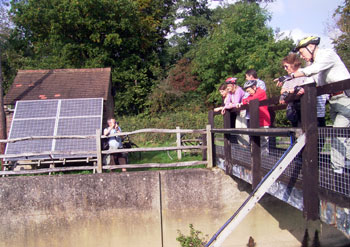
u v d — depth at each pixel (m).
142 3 25.53
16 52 24.81
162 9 28.12
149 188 6.47
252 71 5.18
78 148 7.61
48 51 24.28
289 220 6.64
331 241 6.60
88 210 6.41
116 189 6.43
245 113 5.39
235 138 5.68
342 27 16.25
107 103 11.00
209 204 6.59
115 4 21.70
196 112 21.27
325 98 3.97
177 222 6.55
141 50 24.14
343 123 3.39
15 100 9.45
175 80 22.83
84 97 9.74
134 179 6.46
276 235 6.62
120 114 22.92
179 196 6.55
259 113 4.78
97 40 21.69
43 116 8.61
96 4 21.11
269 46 19.08
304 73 3.34
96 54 21.97
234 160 5.50
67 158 7.79
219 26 23.45
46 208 6.38
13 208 6.35
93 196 6.41
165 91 22.02
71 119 8.52
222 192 6.60
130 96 22.09
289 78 3.60
